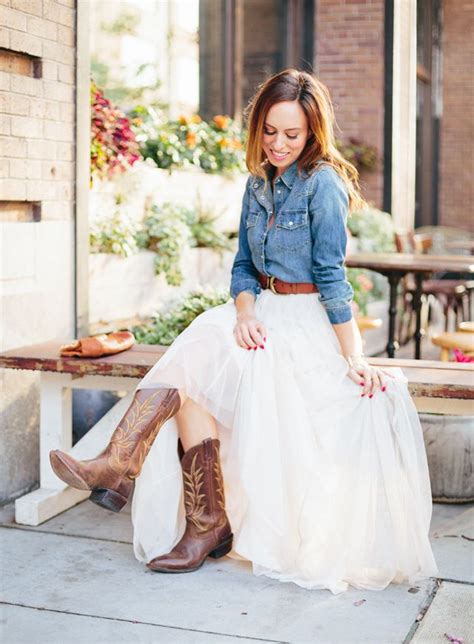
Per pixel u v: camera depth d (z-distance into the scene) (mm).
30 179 3916
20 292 3893
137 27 6996
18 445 3879
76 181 4230
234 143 6684
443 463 3809
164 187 5691
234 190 6652
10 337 3842
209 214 6266
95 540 3365
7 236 3805
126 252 4922
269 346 3004
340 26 9250
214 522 3088
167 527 3107
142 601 2824
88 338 3568
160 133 5938
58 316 4168
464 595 2898
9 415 3812
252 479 2934
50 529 3475
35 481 4004
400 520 2916
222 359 2992
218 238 6047
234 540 3143
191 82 7844
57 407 3629
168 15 7406
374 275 8055
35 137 3936
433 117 13789
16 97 3795
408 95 9992
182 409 3080
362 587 2930
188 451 3076
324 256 2996
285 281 3084
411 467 2930
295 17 9328
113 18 6715
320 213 2980
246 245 3250
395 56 9180
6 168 3766
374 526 2912
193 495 3078
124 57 6844
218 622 2684
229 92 8570
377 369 3023
